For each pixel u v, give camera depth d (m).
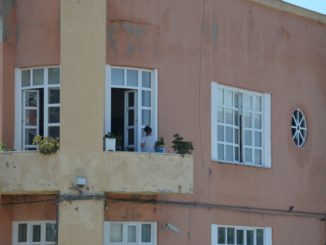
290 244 43.72
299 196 44.56
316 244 45.31
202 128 39.78
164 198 37.66
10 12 37.75
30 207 36.56
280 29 44.38
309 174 45.34
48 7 37.34
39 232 36.72
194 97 39.53
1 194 36.19
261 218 42.28
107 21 37.22
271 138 43.34
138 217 36.78
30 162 35.06
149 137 36.91
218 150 40.81
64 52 35.53
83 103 35.25
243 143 42.16
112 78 37.31
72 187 34.81
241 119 42.22
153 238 37.28
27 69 37.72
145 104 37.84
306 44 45.94
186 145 36.62
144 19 37.97
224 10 41.31
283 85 44.31
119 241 36.56
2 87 37.25
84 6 35.69
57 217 34.94
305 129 45.53
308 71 45.94
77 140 35.00
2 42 37.41
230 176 40.84
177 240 38.09
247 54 42.41
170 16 38.81
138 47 37.69
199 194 39.22
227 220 40.50
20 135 37.53
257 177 42.25
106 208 35.81
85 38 35.53
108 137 35.38
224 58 41.16
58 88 37.19
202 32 40.16
